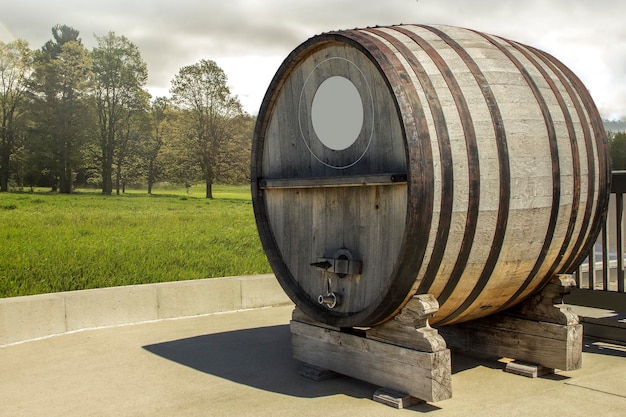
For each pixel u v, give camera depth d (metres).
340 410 3.74
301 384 4.32
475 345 4.85
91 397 4.14
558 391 4.04
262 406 3.87
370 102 3.82
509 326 4.62
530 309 4.53
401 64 3.66
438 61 3.87
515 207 3.79
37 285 7.17
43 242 7.73
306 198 4.36
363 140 3.88
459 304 4.05
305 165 4.34
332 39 3.92
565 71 4.74
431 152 3.44
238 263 8.69
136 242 8.37
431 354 3.61
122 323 6.37
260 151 4.68
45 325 5.86
